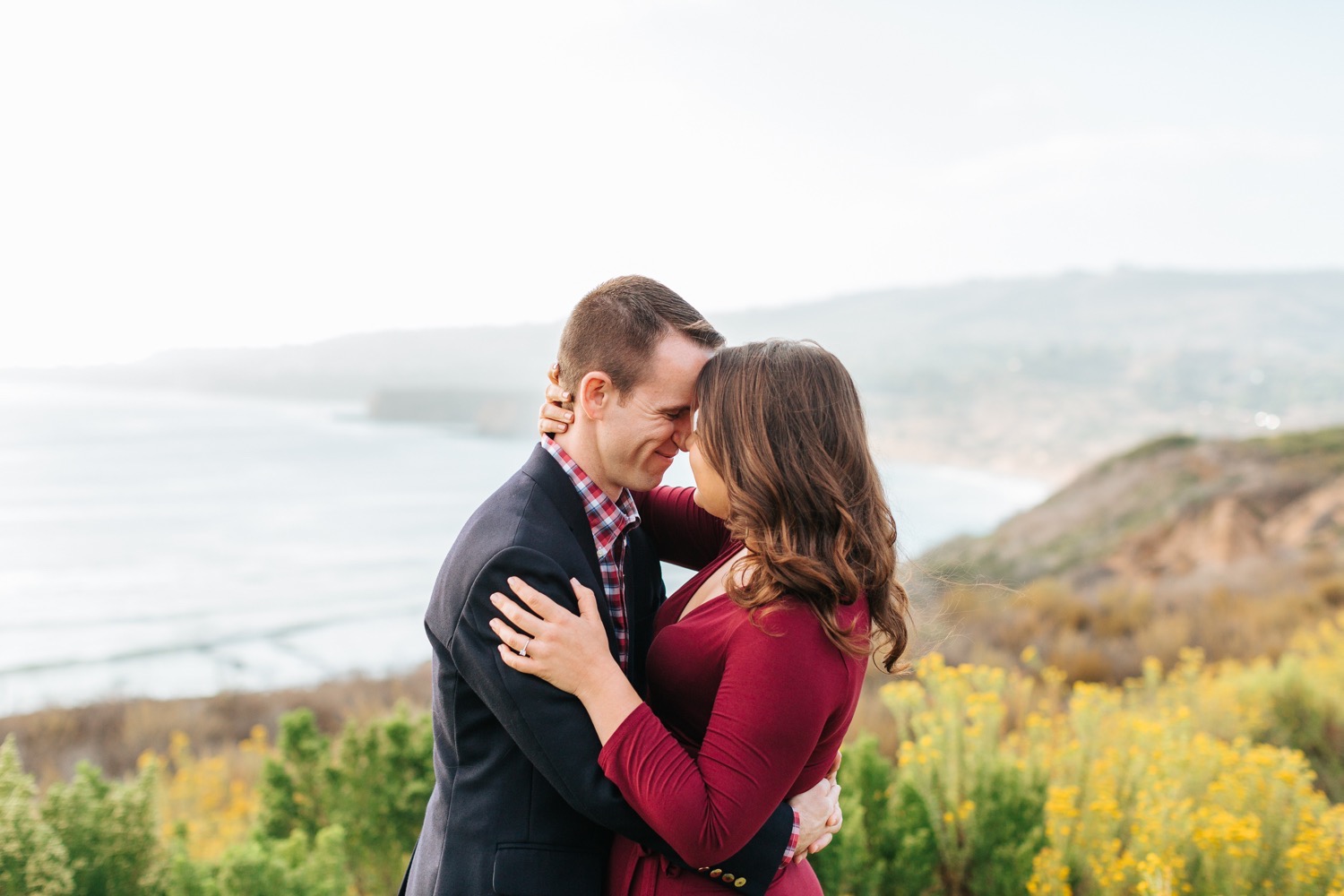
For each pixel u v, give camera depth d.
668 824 1.67
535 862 1.81
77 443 111.81
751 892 1.83
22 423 147.50
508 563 1.79
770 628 1.74
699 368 1.94
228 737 11.51
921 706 4.15
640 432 1.94
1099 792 3.76
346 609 28.45
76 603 29.97
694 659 1.87
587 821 1.88
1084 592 17.34
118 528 49.41
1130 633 10.86
